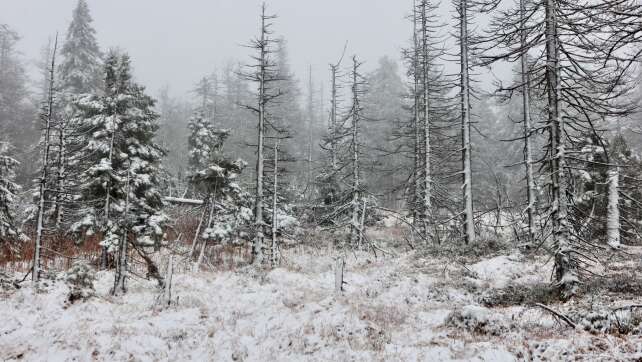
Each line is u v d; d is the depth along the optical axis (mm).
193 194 34281
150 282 17594
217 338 10680
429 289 15297
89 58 35781
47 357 9367
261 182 23859
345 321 10773
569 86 12547
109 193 20547
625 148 21906
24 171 36094
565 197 12531
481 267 17266
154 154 23312
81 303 13297
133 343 10109
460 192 33000
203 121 37969
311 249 26172
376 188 40406
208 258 22938
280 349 9656
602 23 8945
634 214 21344
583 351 7684
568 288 12047
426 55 26688
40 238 17047
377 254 24766
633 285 12016
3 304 12375
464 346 8758
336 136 32250
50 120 18281
